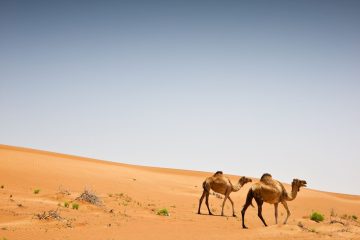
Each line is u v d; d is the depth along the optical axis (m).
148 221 23.41
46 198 29.84
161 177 64.06
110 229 19.38
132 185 46.75
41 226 19.17
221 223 24.12
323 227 20.38
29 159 52.53
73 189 37.62
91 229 19.09
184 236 18.02
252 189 21.50
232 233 19.09
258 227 22.05
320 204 51.03
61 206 26.17
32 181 39.31
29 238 16.19
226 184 28.88
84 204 27.31
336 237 17.50
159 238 17.30
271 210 38.22
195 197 44.28
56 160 58.41
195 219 25.83
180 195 44.62
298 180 21.91
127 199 34.56
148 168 84.69
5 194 30.09
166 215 27.25
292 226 19.58
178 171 83.81
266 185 21.45
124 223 21.75
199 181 67.56
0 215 21.50
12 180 38.41
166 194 43.81
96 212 25.31
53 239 16.20
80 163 61.78
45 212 22.02
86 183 42.50
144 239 16.95
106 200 32.09
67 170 49.53
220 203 40.91
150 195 40.72
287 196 21.72
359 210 50.12
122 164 88.00
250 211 35.47
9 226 18.75
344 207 51.31
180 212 29.91
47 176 43.03
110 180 47.69
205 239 17.19
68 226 19.45
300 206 46.31
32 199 28.67
